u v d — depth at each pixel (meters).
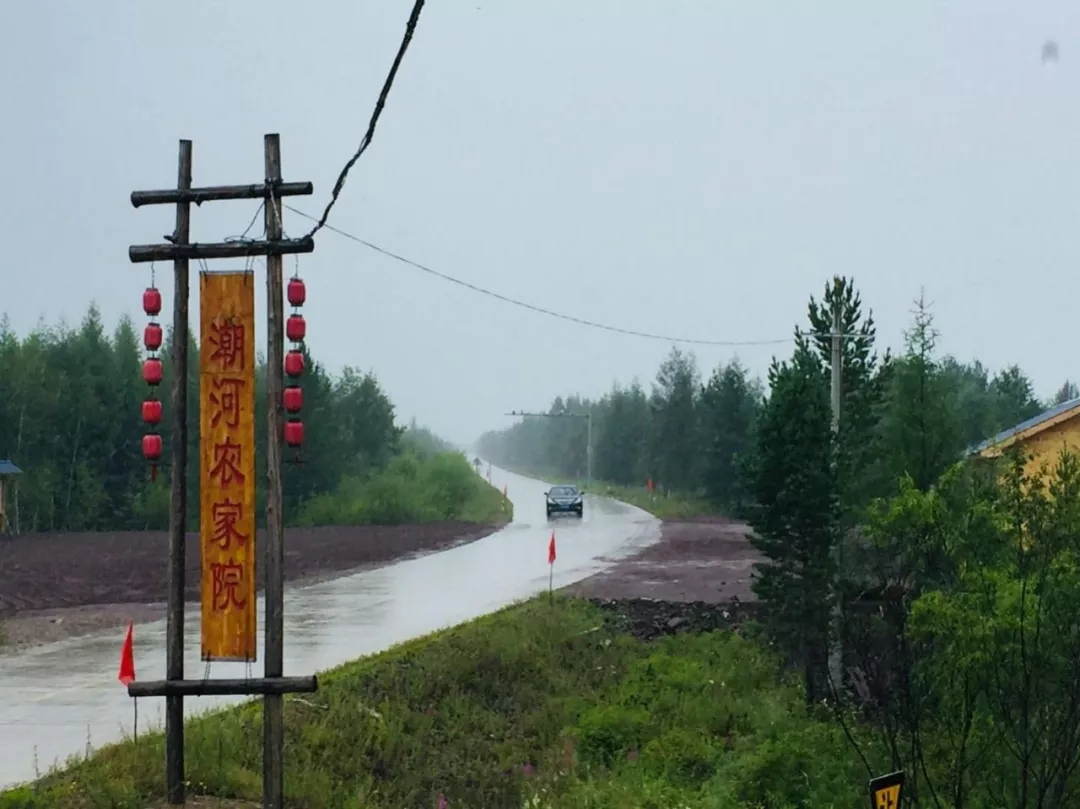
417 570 32.78
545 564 34.25
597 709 14.85
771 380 16.58
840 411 17.70
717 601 24.67
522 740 14.45
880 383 18.31
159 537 47.78
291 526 57.47
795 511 15.71
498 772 13.15
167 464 57.34
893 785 7.84
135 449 56.66
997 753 10.41
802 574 15.55
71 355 55.25
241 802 10.09
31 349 53.78
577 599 23.81
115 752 10.82
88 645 19.17
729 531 48.72
